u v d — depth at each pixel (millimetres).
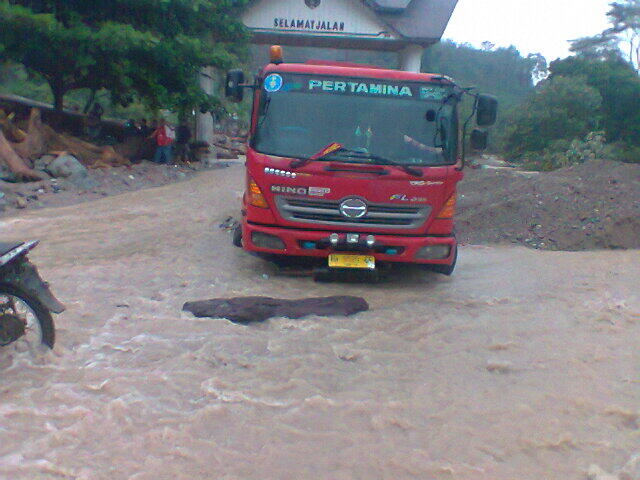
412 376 5145
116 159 19250
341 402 4617
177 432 4105
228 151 30703
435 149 7891
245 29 22047
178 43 20156
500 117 67125
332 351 5621
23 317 5312
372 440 4113
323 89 7949
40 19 16906
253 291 7637
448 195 7871
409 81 7996
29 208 13508
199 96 21469
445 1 23422
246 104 39688
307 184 7664
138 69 19672
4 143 15773
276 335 5988
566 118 53938
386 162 7703
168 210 13492
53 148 17938
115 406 4379
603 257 10555
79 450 3893
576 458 3941
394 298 7605
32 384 4750
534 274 9141
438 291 8047
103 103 36219
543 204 12859
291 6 22672
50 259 8914
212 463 3801
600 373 5281
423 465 3812
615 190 12977
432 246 7918
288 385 4863
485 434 4207
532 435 4195
